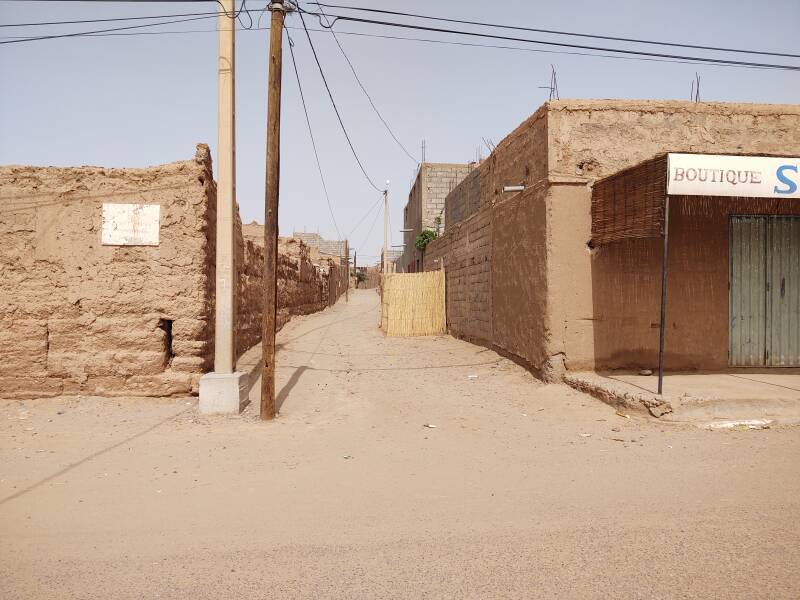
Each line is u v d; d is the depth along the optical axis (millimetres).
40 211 8352
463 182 17062
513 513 4191
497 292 12531
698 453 5672
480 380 10297
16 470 5336
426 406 8297
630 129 9305
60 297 8328
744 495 4480
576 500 4445
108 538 3814
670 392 7344
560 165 9188
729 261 9305
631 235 7863
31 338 8258
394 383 10109
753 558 3404
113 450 6020
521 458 5668
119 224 8422
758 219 9359
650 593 3018
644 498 4457
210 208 8969
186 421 7305
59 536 3850
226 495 4660
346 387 9672
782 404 6980
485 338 13734
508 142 11734
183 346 8477
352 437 6598
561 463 5461
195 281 8523
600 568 3311
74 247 8375
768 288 9367
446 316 18688
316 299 30734
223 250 7973
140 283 8438
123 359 8344
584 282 9188
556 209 9164
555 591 3053
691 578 3176
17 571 3342
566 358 9148
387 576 3242
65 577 3260
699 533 3777
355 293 67250
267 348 7422
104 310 8383
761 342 9359
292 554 3543
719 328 9281
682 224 9250
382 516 4168
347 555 3523
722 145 9391
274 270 7473
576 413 7555
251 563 3426
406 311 18375
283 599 3000
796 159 6980
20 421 7246
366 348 15117
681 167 6875
